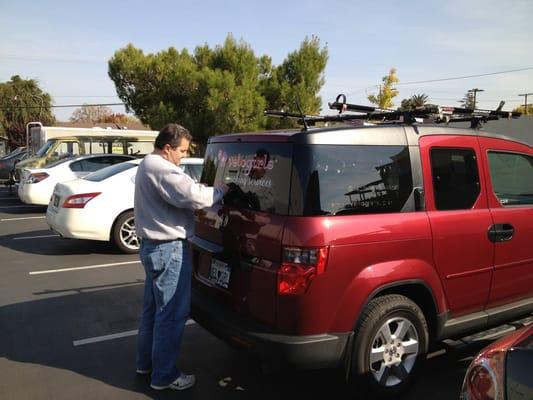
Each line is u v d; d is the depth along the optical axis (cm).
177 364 411
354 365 323
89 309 543
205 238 387
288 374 394
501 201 407
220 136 406
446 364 406
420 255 345
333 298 308
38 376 388
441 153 374
